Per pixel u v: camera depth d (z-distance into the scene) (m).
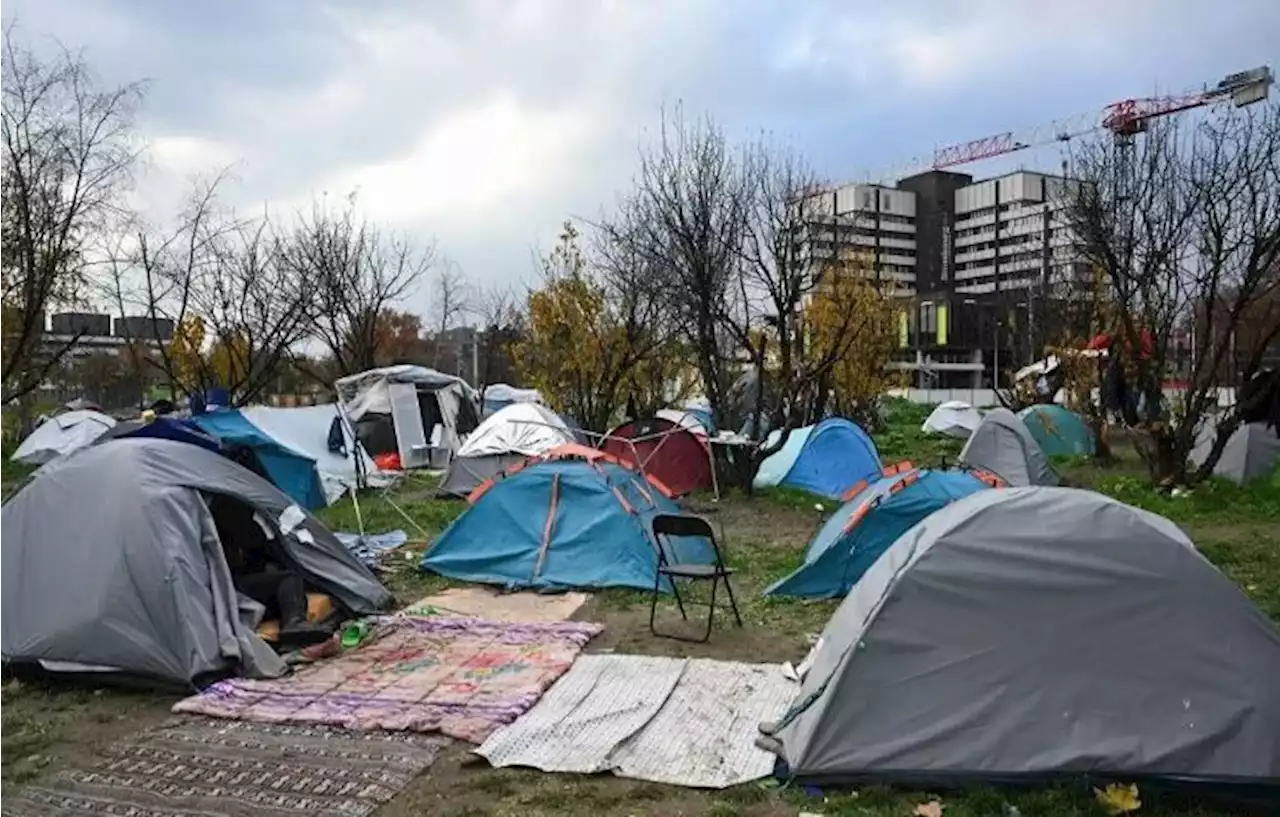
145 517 6.85
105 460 7.19
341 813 4.76
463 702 6.24
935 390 56.81
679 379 21.02
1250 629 4.95
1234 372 15.97
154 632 6.61
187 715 6.09
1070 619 5.05
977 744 4.91
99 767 5.32
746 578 10.05
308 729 5.86
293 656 7.16
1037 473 15.73
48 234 18.33
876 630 5.17
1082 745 4.82
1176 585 5.04
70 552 6.90
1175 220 15.65
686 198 17.45
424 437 22.14
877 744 4.98
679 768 5.23
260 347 27.52
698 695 6.40
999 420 16.09
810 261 18.69
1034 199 64.25
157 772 5.25
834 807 4.78
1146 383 16.00
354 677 6.82
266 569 8.00
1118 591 5.07
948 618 5.15
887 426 30.33
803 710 5.36
